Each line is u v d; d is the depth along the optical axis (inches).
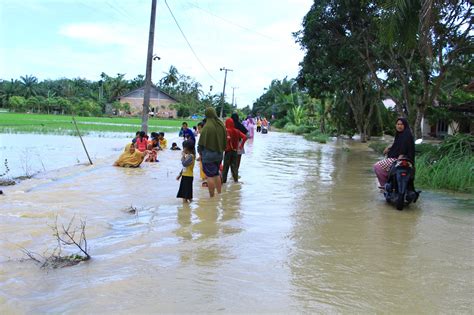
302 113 2465.6
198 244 221.5
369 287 168.1
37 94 3725.4
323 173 546.0
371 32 828.0
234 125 440.8
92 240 229.8
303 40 962.1
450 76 1009.5
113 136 1209.4
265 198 357.1
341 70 1029.8
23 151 755.4
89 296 156.3
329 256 206.2
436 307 150.4
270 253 208.7
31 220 267.0
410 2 486.3
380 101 1626.5
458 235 250.8
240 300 153.9
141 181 433.7
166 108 3622.0
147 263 192.2
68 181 423.5
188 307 147.7
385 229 261.6
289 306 149.5
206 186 413.7
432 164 465.1
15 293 159.3
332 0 855.7
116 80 3922.2
